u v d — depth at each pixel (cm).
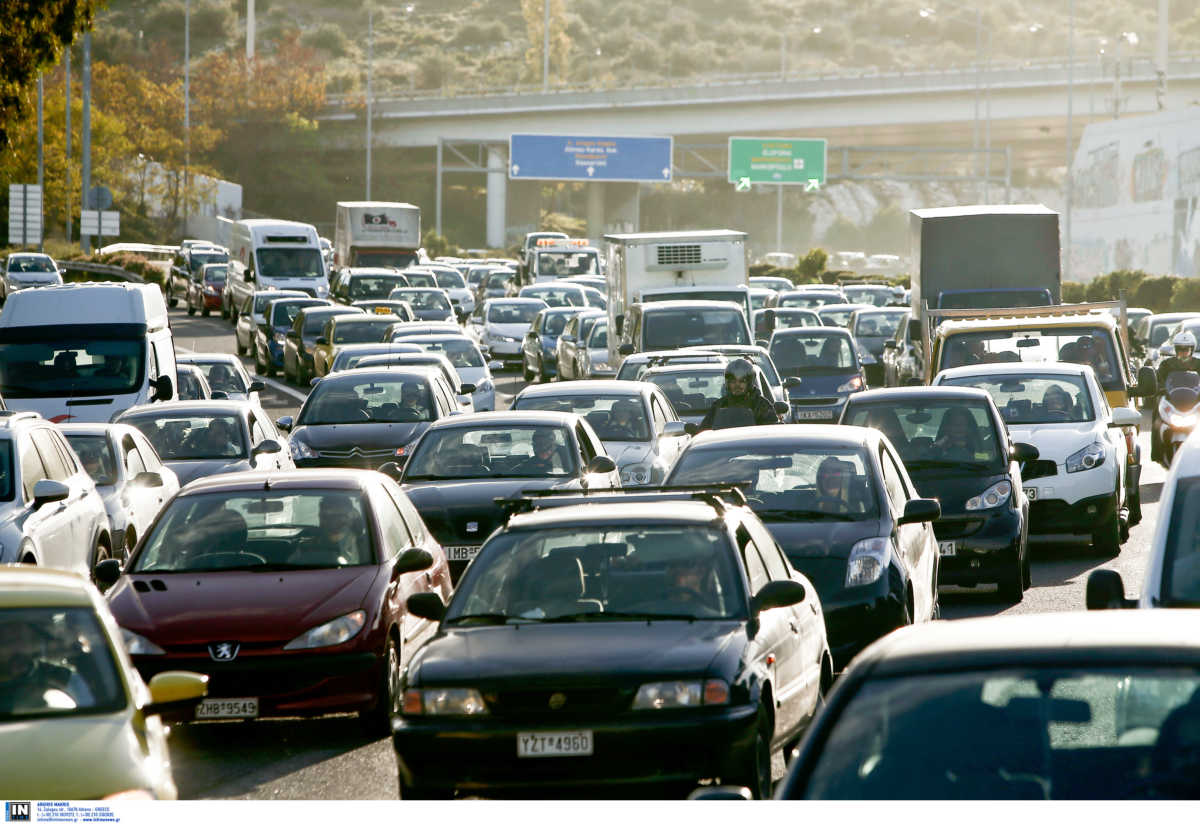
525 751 2447
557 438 5225
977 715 1515
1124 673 1525
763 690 2561
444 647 2605
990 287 9906
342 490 3684
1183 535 2464
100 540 4806
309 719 3578
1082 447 5431
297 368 13262
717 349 8281
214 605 3309
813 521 3719
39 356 7869
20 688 2164
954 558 4609
